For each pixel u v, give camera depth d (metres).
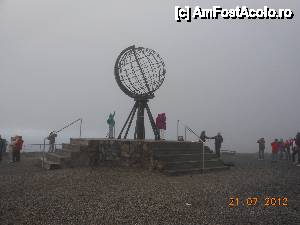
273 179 13.77
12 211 7.94
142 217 7.55
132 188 10.86
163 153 14.83
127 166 15.26
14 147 20.41
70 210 8.06
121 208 8.30
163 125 18.67
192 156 15.83
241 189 11.16
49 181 12.01
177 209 8.28
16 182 11.84
